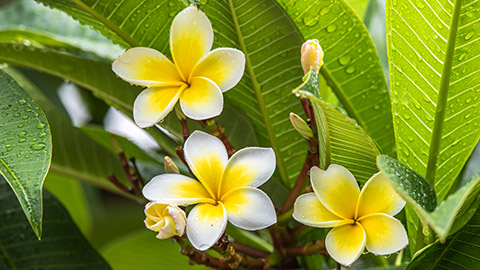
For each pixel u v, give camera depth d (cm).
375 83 97
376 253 82
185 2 92
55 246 99
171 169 85
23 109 85
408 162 91
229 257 87
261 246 102
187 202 82
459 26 86
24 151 83
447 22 86
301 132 86
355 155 86
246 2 89
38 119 85
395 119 90
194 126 97
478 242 86
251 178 83
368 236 83
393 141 100
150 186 83
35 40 108
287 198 97
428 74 88
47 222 99
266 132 98
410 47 88
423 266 88
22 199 80
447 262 87
